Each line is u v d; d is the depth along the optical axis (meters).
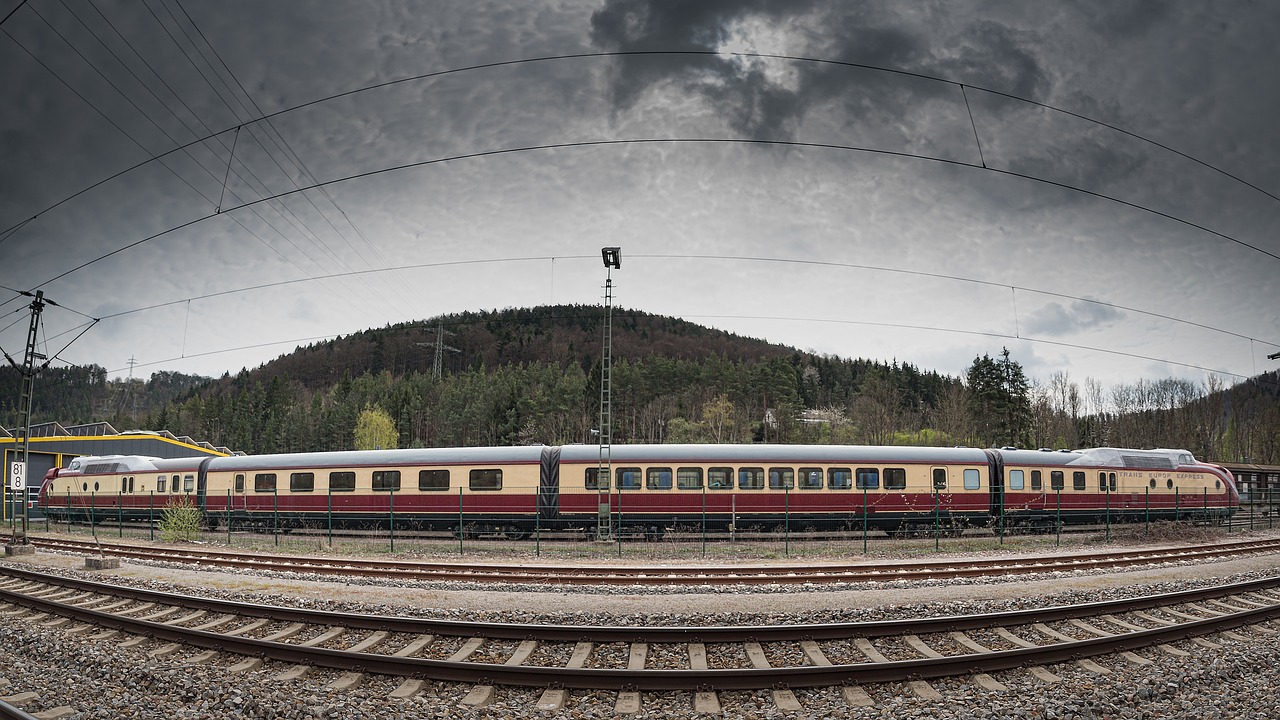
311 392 184.38
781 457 30.56
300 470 33.06
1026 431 77.88
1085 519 34.62
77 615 13.77
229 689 9.77
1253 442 93.12
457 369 190.25
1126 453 36.34
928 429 82.31
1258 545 26.73
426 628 12.26
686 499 29.89
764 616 13.87
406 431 105.38
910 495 31.28
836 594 16.55
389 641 12.01
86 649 11.70
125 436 52.38
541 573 19.42
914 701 9.53
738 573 19.72
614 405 98.81
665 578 18.00
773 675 9.89
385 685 10.08
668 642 11.73
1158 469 37.00
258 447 121.00
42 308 27.88
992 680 10.21
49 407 182.62
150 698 9.67
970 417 79.19
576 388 98.56
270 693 9.64
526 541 29.03
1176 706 9.56
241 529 34.25
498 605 15.30
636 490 29.84
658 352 193.62
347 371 137.75
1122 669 10.95
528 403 95.56
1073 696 9.55
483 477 30.55
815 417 108.00
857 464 31.03
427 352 197.25
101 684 10.20
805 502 30.42
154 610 14.73
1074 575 19.83
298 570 20.34
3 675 10.66
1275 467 63.50
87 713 9.09
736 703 9.57
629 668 10.79
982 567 20.83
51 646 11.98
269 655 11.10
